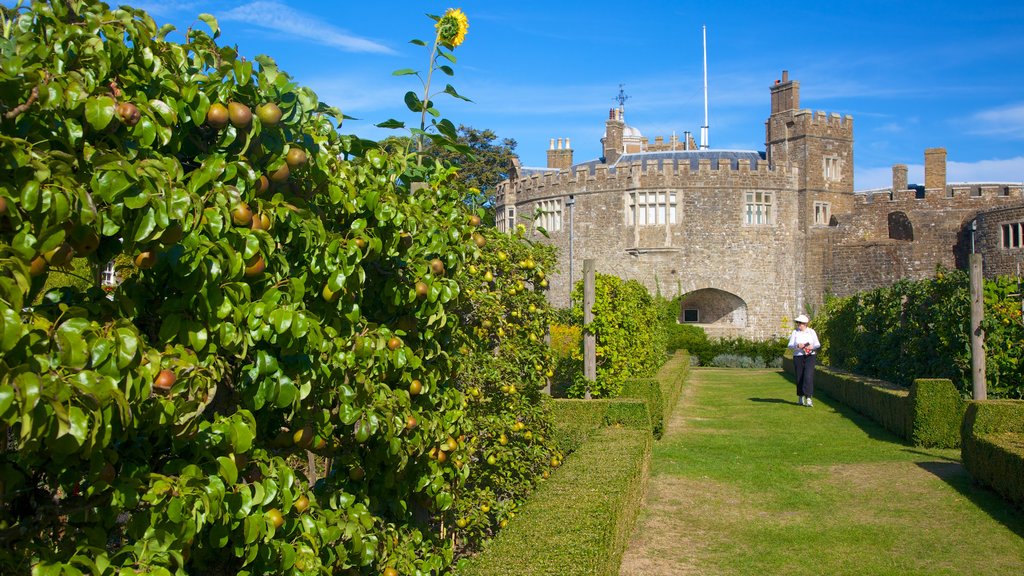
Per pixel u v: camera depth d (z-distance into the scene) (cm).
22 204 197
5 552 218
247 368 283
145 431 249
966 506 800
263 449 302
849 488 896
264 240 277
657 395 1233
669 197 3978
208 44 290
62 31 233
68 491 242
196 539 279
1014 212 3441
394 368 379
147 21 267
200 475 247
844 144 4197
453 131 456
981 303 1135
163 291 265
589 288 1216
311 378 309
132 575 221
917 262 3909
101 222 220
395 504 428
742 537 707
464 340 511
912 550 664
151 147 256
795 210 4088
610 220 4066
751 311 3972
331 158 342
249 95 286
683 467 1017
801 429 1359
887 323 1677
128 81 249
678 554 657
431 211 448
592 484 612
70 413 196
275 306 281
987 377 1174
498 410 710
